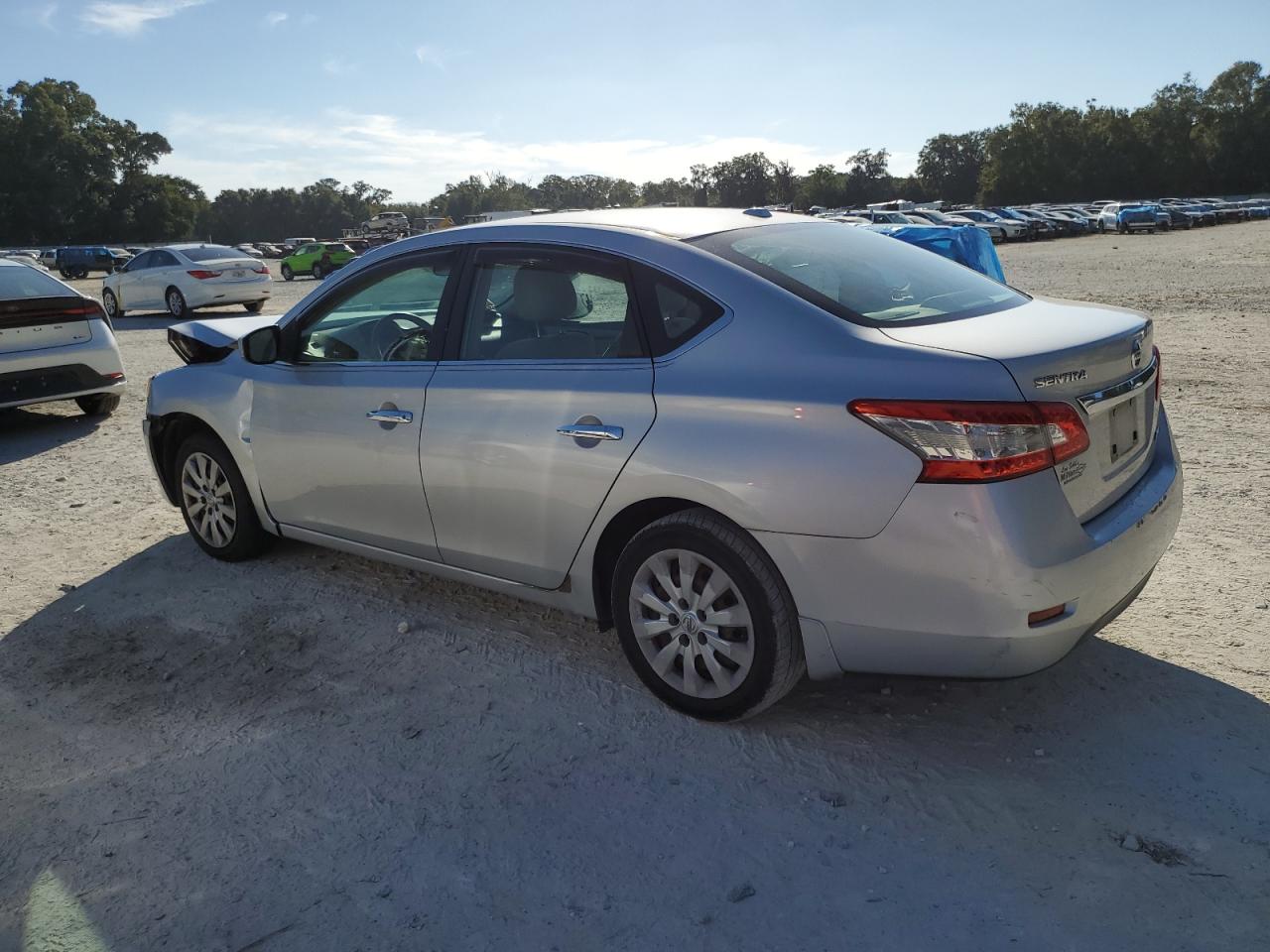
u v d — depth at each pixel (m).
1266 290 16.84
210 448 4.79
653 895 2.51
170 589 4.70
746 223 3.60
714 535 3.01
